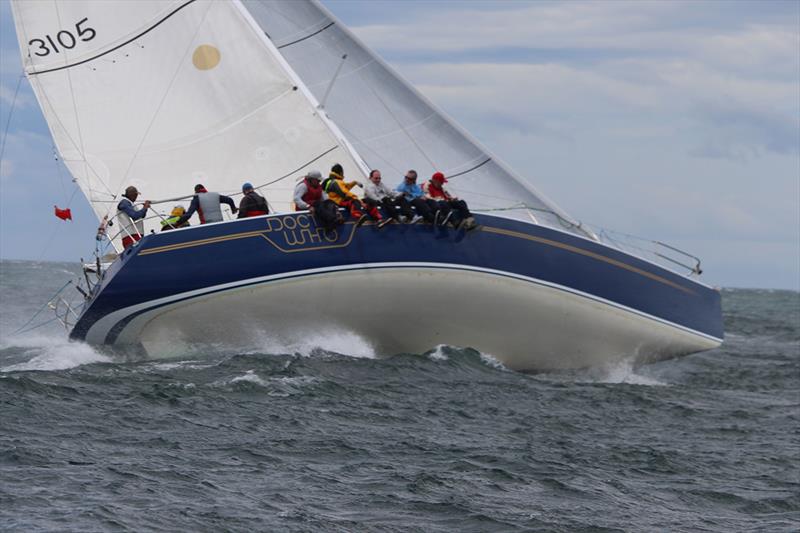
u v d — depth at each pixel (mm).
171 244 55406
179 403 44562
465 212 59094
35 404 41844
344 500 33094
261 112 65625
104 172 65562
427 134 71062
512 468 39188
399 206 58250
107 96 65938
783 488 39500
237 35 65938
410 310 59531
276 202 65438
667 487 38531
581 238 62656
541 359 64062
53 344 65750
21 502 30188
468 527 31484
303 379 51531
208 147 65688
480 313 60906
